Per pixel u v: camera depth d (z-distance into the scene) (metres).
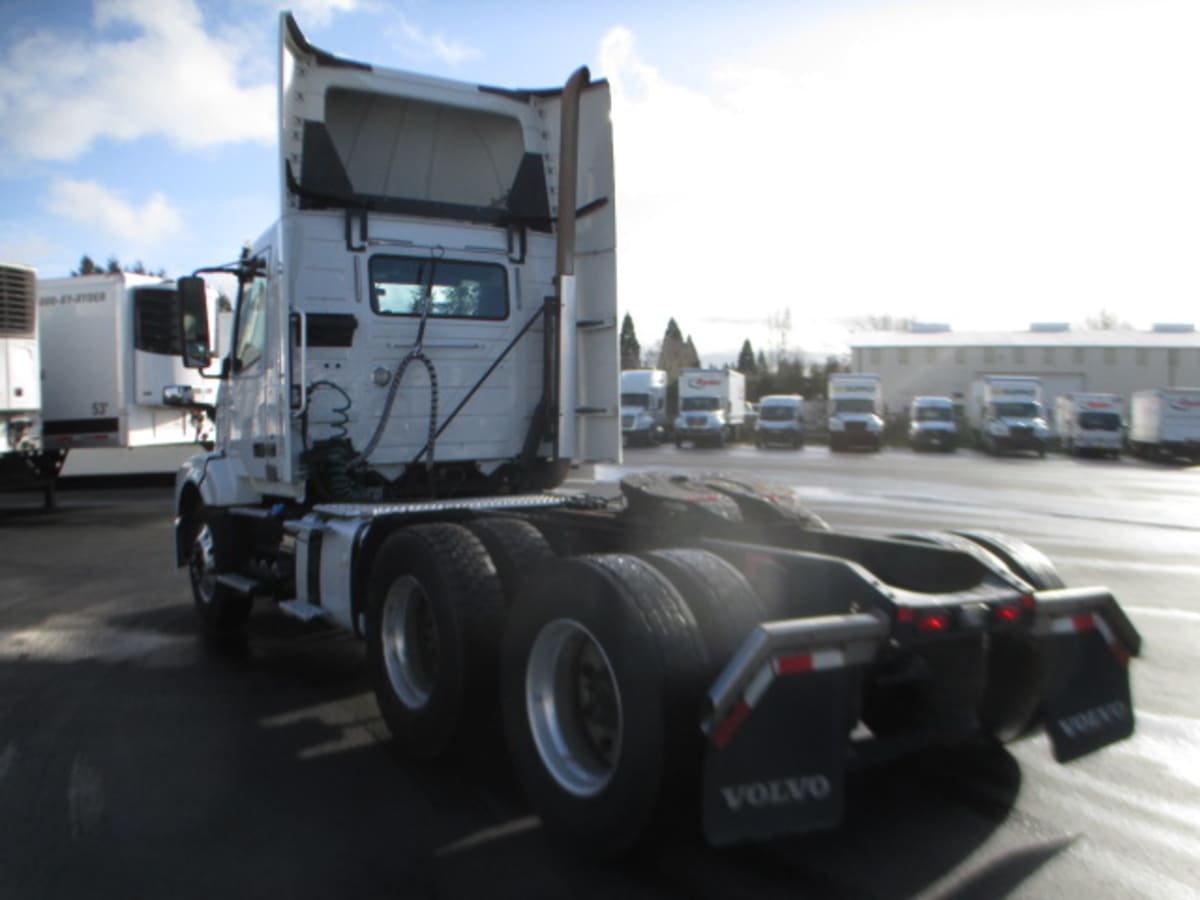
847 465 29.94
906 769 4.36
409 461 6.20
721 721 3.02
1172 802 4.00
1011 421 38.66
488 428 6.50
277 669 6.21
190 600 8.49
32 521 14.08
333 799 4.10
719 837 2.99
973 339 68.44
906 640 3.29
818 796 3.14
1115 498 18.58
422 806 4.02
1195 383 63.50
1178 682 5.71
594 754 3.63
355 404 6.05
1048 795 4.07
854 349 67.62
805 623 3.15
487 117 6.82
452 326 6.35
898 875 3.39
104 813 3.96
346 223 6.01
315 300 5.93
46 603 8.37
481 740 4.30
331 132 6.54
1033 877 3.37
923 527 13.04
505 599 4.27
